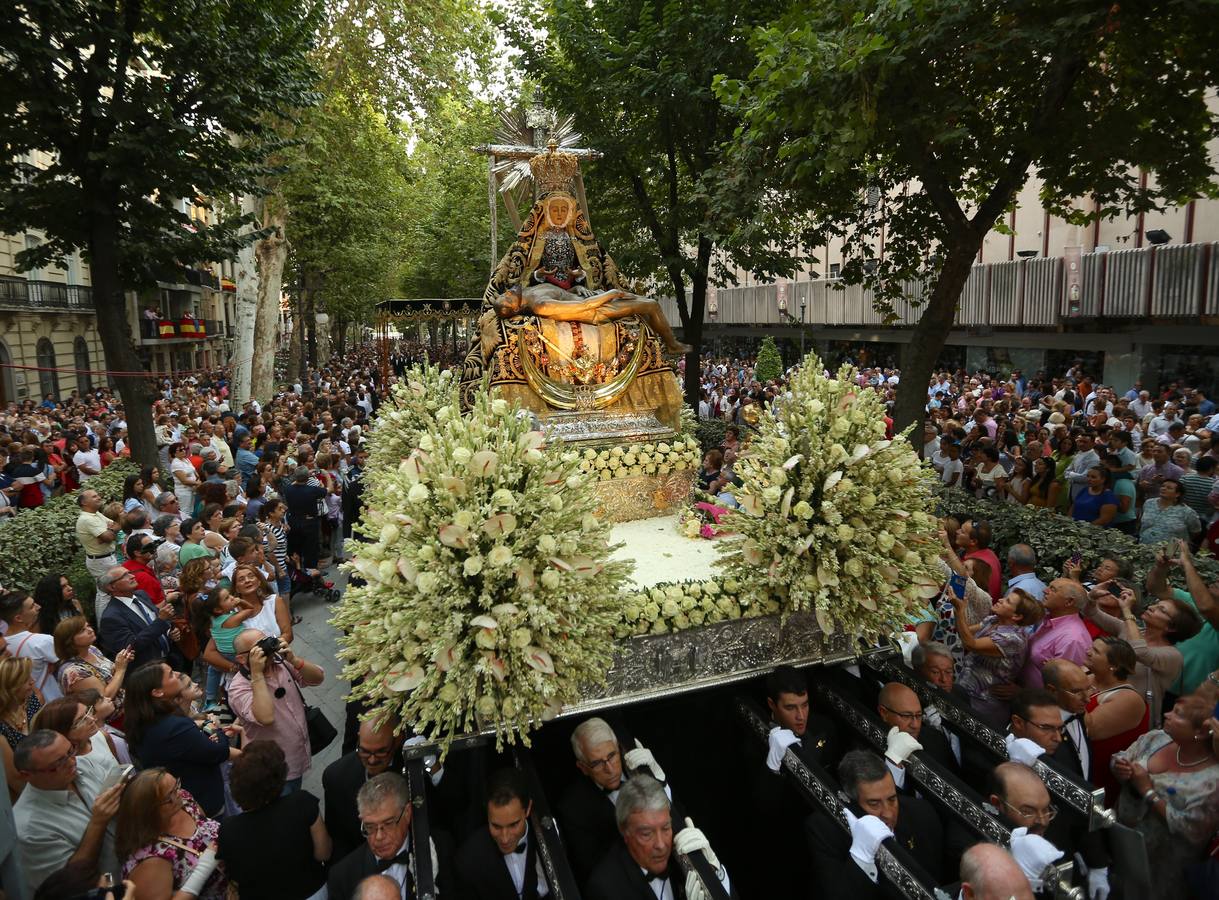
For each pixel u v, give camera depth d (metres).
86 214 11.89
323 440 13.80
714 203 10.79
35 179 11.73
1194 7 7.07
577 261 6.81
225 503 9.63
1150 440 11.40
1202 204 18.42
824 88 8.05
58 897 3.35
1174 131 8.90
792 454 4.94
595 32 14.71
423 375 7.98
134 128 11.46
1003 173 9.33
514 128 6.83
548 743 4.89
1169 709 5.59
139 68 12.06
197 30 11.88
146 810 3.89
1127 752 4.56
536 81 16.09
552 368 6.35
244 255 22.53
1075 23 7.14
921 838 4.19
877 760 4.02
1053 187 9.91
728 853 5.44
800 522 4.73
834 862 4.02
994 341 26.97
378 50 22.59
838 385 5.00
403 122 29.33
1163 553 5.98
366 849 4.00
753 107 8.89
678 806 4.21
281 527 9.27
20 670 4.80
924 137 8.59
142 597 6.92
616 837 4.23
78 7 10.68
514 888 3.94
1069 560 7.43
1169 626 5.27
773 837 4.78
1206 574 6.96
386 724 4.34
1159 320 19.64
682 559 5.32
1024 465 11.21
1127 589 5.82
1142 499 10.95
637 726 5.29
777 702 4.73
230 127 12.73
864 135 7.76
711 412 21.14
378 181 33.12
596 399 6.42
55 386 30.00
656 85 13.72
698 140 15.45
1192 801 4.06
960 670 5.97
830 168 8.09
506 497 3.83
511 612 3.74
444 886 4.01
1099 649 4.88
